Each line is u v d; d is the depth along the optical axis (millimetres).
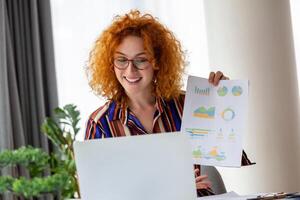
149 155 1618
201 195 2273
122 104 2404
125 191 1614
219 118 2117
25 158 1391
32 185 1284
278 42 4074
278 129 4070
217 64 4156
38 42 4098
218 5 4117
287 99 4102
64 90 4293
